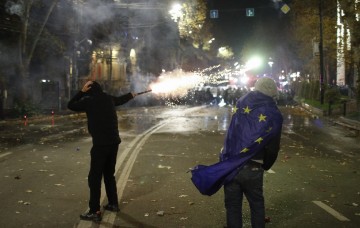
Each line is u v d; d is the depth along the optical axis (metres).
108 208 7.07
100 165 6.57
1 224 6.36
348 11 26.78
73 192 8.30
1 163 11.40
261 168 4.93
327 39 39.59
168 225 6.43
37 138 17.30
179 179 9.59
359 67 28.09
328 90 36.91
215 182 4.85
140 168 10.84
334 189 8.86
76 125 23.66
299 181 9.56
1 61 30.03
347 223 6.63
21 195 8.03
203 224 6.49
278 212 7.17
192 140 16.77
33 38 29.77
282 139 17.70
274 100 5.10
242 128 4.89
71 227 6.27
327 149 14.95
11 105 30.36
